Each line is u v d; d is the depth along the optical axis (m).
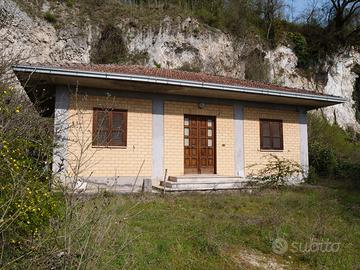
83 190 3.39
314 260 4.84
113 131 10.11
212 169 11.61
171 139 10.91
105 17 21.69
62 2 20.86
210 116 11.73
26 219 3.21
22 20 18.42
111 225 3.61
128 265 3.89
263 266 4.58
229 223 6.20
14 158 3.66
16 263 2.90
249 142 12.16
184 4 25.62
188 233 5.42
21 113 4.62
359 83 29.17
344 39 27.50
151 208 7.13
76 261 2.96
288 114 13.09
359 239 5.87
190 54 23.16
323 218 6.85
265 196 9.37
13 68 7.70
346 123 26.11
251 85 12.05
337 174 14.06
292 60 25.95
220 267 4.37
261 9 27.92
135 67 12.92
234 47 24.59
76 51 20.39
